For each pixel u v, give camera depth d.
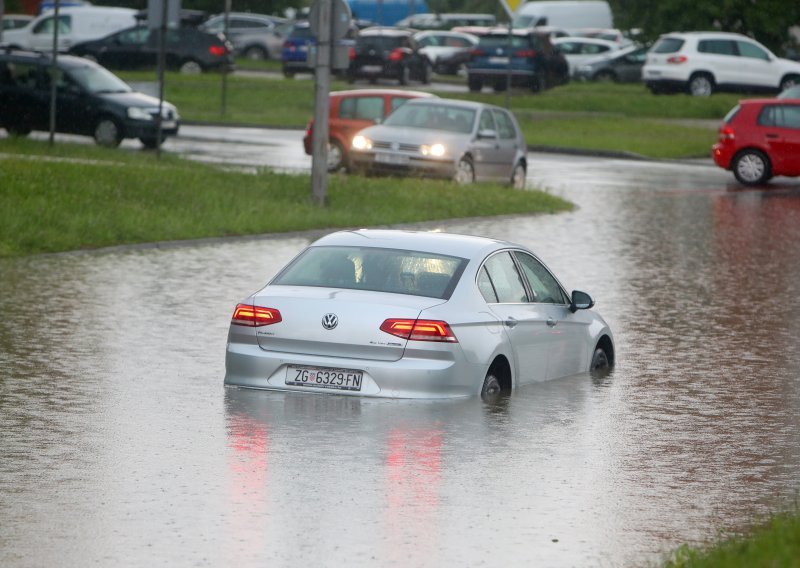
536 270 35.03
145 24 168.50
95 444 27.20
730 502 24.27
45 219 60.19
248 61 195.38
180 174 77.75
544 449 27.62
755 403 33.12
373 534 21.69
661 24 183.50
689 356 39.34
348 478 24.95
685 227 73.62
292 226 66.25
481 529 22.12
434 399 30.73
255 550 20.78
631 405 32.31
